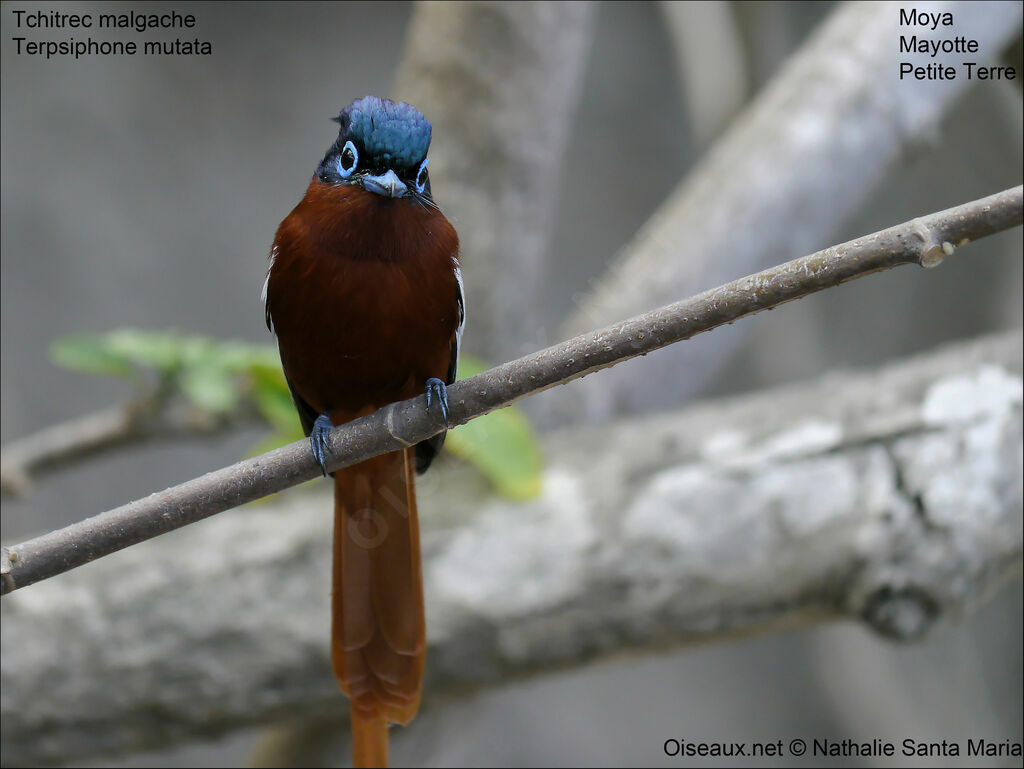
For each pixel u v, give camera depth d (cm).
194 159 1959
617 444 927
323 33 2039
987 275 1958
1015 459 862
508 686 921
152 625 882
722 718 2120
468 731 1223
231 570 895
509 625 881
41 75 1850
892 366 925
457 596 880
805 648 2027
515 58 1113
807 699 2103
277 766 1102
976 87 1541
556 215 2164
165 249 1938
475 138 1123
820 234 1168
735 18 1412
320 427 707
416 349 721
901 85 1138
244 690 889
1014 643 1792
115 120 1905
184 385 974
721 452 892
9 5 1806
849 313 2072
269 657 884
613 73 2192
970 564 856
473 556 887
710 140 1425
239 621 883
